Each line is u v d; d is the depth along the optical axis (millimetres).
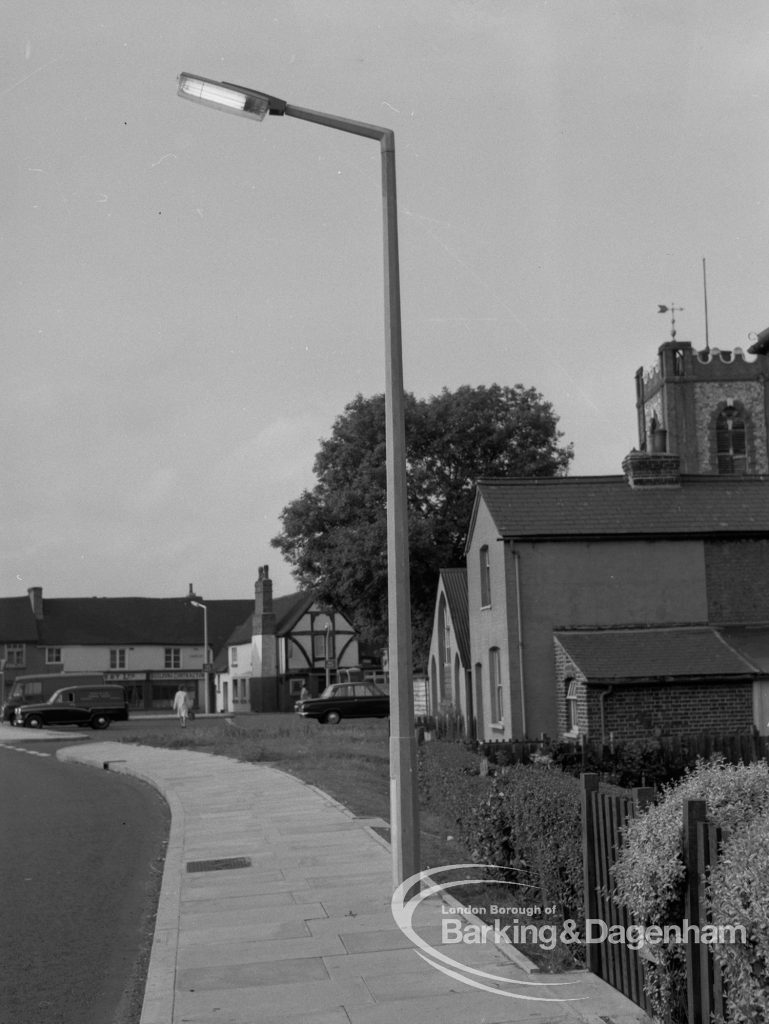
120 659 93000
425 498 48562
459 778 14047
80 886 12086
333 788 20141
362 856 12797
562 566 30047
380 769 25062
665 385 58250
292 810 17250
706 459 57781
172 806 18641
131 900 11281
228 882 11555
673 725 27031
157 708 93688
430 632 50406
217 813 17359
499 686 31266
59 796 21531
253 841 14281
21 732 50188
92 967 8727
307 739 36312
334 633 76375
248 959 8414
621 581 30172
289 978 7871
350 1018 6930
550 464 49750
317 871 11961
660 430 33812
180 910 10266
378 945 8664
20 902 11289
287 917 9750
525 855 10086
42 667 90625
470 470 49031
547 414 50312
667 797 7102
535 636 29719
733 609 30438
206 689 87000
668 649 28438
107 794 21859
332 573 48844
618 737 26875
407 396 49750
